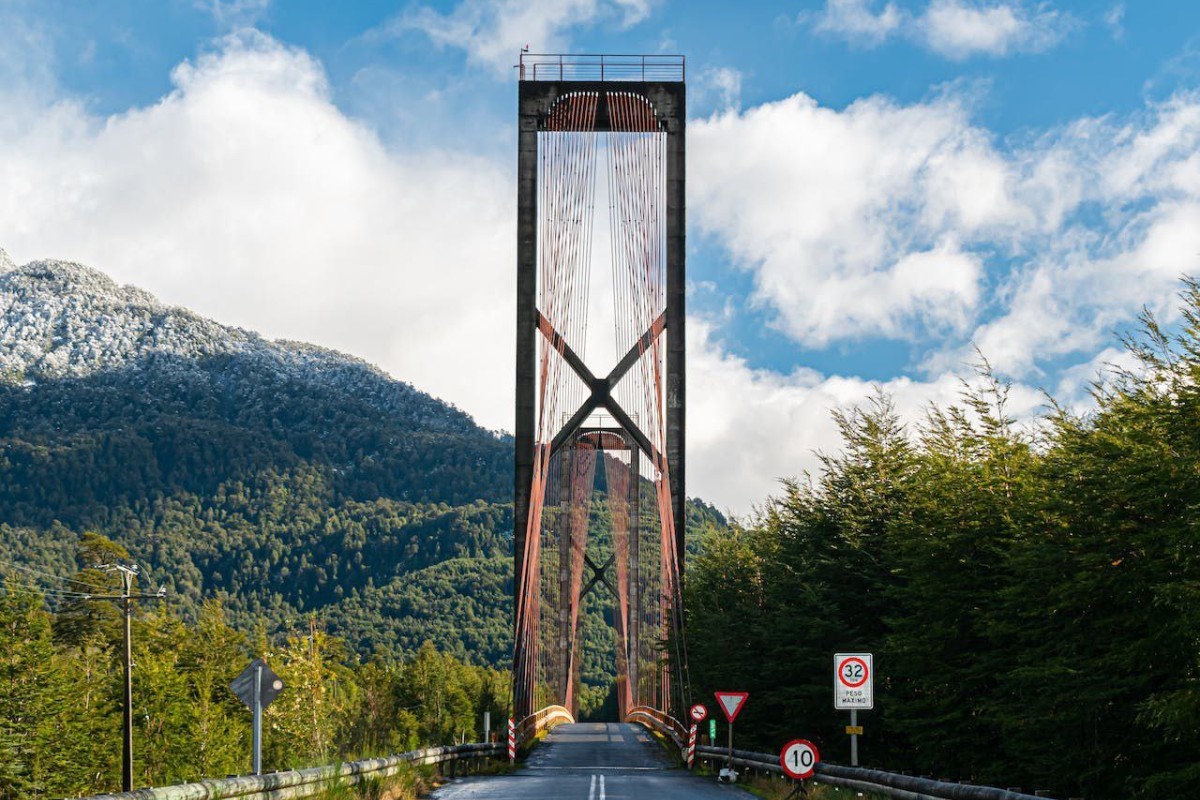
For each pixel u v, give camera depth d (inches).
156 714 3029.0
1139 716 910.4
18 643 2559.1
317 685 3710.6
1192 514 940.6
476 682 6574.8
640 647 3523.6
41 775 2509.8
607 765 1835.6
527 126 2262.6
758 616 1702.8
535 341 2255.2
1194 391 977.5
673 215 2293.3
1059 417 1207.6
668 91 2278.5
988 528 1270.9
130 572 2130.9
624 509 3843.5
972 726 1254.9
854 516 1581.0
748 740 1675.7
